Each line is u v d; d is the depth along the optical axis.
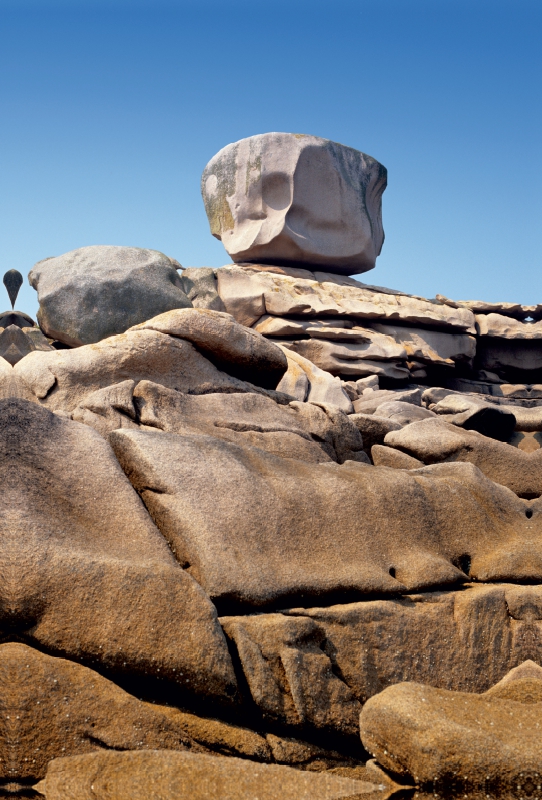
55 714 3.30
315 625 4.00
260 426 6.18
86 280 10.93
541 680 3.96
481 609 4.54
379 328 13.58
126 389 5.88
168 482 4.23
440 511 5.02
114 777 3.13
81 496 4.03
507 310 15.32
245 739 3.57
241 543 4.14
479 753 3.13
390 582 4.40
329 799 3.13
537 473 6.52
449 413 9.50
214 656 3.59
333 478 4.76
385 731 3.35
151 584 3.64
